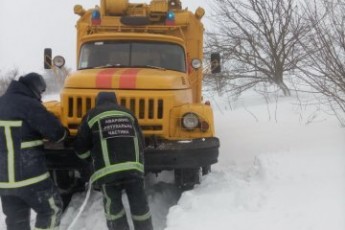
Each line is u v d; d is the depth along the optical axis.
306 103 10.66
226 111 11.90
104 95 5.18
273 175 6.16
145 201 5.05
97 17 7.84
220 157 7.84
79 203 6.48
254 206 5.27
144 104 5.86
